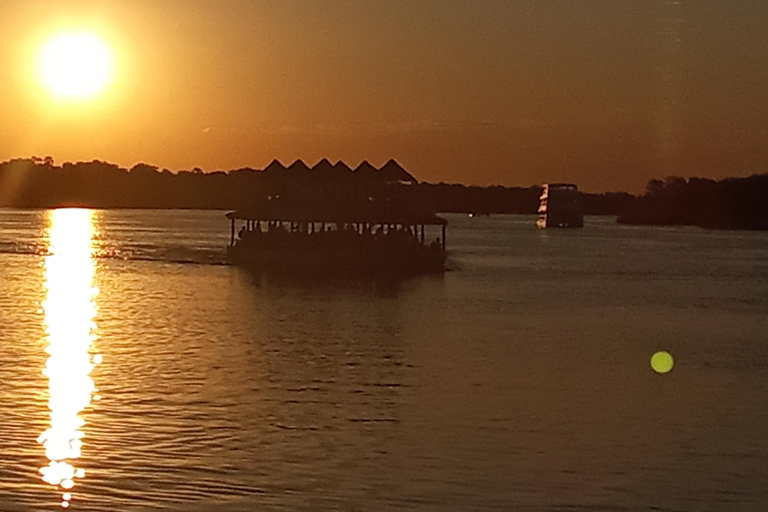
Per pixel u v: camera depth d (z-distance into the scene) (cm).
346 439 2348
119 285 6425
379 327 4425
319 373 3212
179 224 19738
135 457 2162
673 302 5794
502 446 2311
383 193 8350
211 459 2158
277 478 2034
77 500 1881
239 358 3497
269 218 8381
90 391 2855
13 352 3569
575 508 1894
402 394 2886
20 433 2342
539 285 6769
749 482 2067
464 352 3712
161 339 3962
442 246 8331
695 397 2920
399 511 1852
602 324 4694
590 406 2766
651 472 2125
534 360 3553
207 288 6216
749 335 4369
